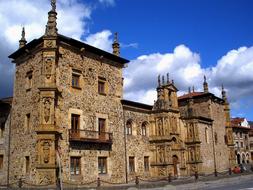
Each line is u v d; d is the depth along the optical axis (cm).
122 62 3991
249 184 3500
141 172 3997
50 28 3141
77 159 3203
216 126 5572
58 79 3152
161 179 4072
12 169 3288
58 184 2738
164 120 4250
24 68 3425
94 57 3619
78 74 3394
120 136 3766
